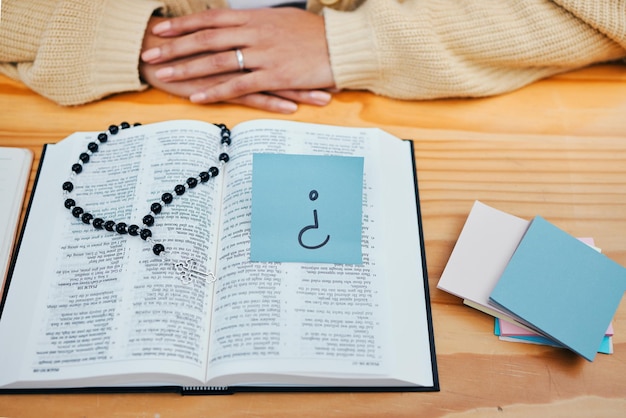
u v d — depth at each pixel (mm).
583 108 727
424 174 664
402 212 612
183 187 593
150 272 543
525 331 545
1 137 678
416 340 537
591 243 598
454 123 715
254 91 714
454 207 638
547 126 710
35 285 549
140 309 521
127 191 604
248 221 574
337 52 715
